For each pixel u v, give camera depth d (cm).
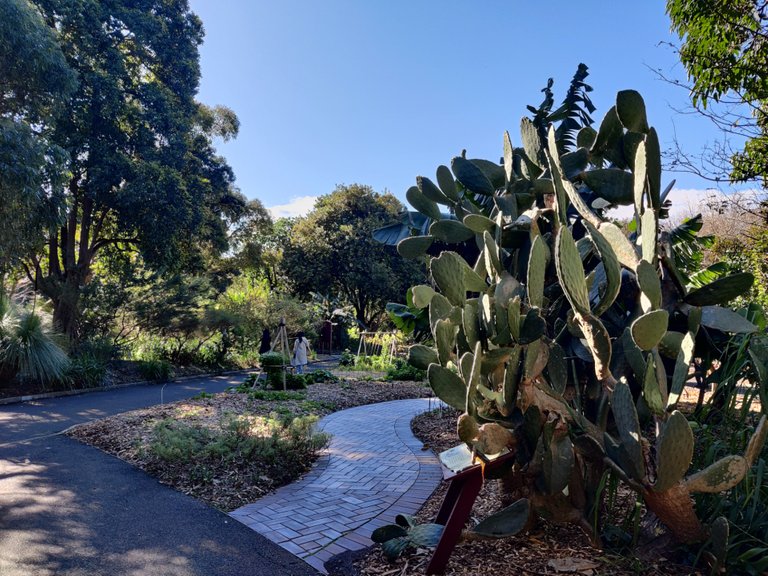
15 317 1155
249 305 2191
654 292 216
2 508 394
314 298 3309
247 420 587
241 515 382
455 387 249
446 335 260
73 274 1756
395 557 277
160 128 1853
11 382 1124
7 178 1032
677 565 233
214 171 2375
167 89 1944
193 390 1295
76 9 1598
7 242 1139
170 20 1969
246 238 2798
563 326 290
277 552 314
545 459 236
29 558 307
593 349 227
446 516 296
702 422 295
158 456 517
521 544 277
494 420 246
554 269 300
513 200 319
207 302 1884
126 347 1653
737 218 752
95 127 1694
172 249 1877
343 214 3428
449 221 373
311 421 579
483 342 250
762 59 567
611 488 273
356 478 480
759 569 210
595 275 288
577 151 309
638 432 207
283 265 3331
